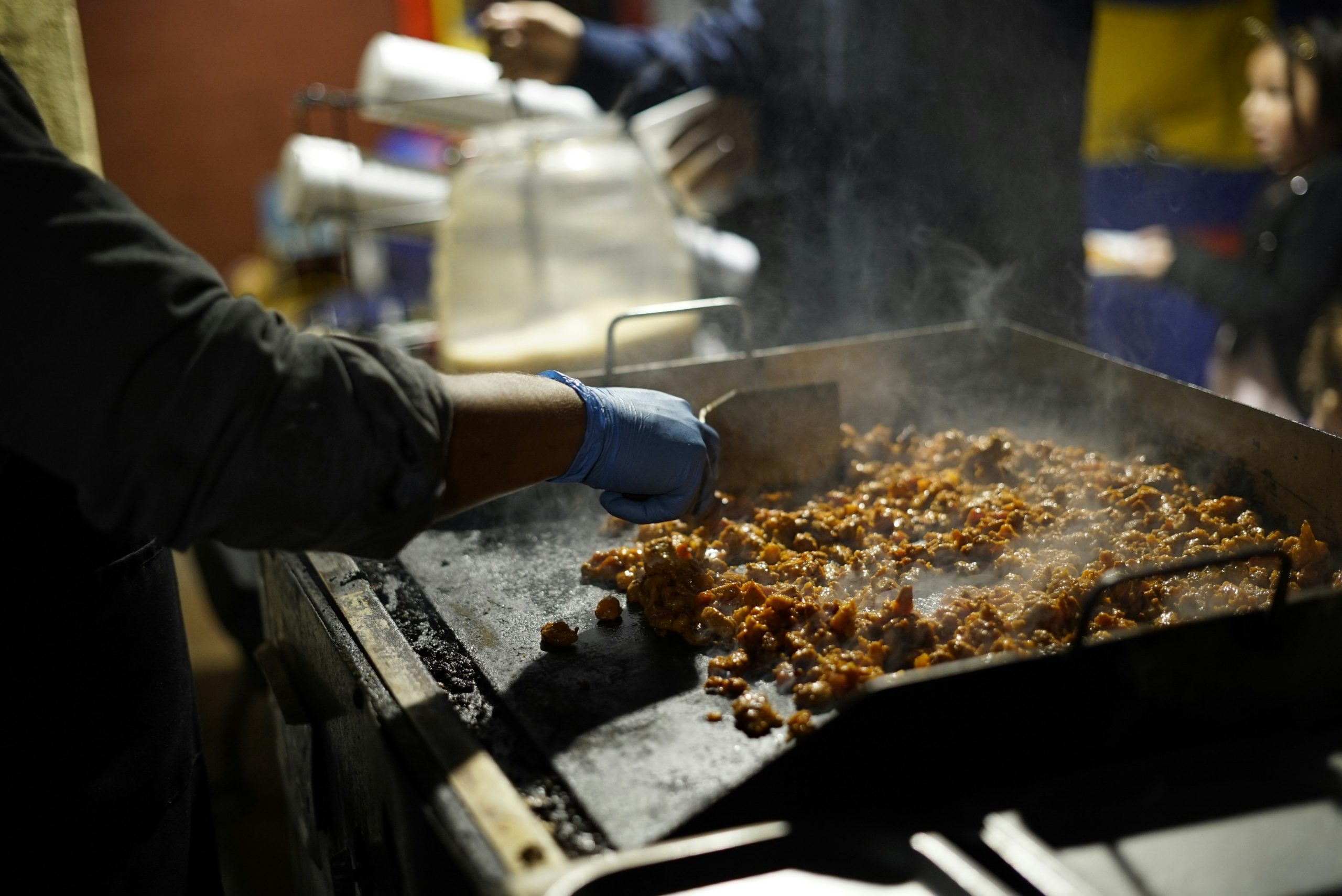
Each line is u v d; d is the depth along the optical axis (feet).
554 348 5.25
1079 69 7.12
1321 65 7.47
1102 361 4.65
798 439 4.35
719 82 7.46
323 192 6.17
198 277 2.38
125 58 12.18
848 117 7.57
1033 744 2.39
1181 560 3.51
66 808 3.11
